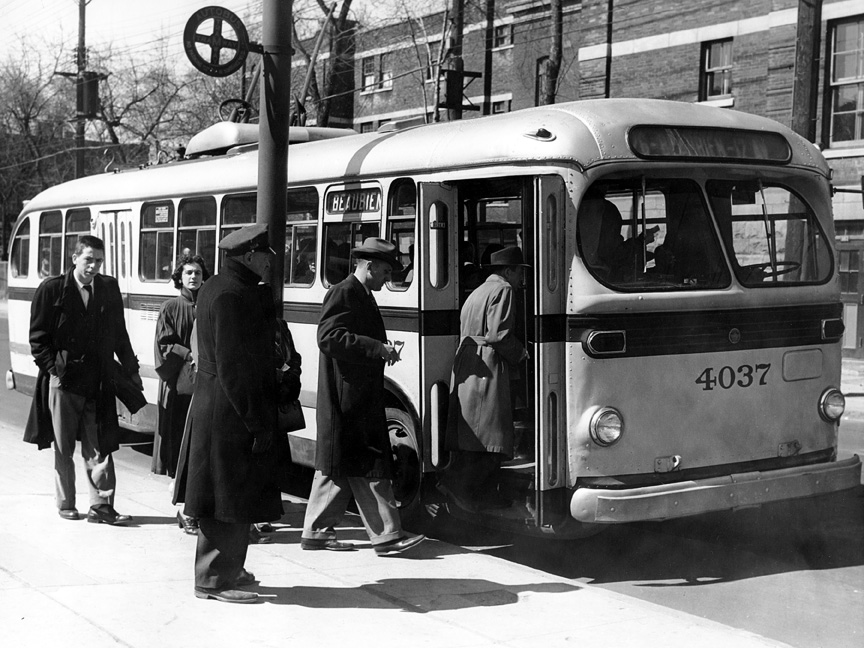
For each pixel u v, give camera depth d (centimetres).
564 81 2866
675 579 690
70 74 3603
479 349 696
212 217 1052
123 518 759
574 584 621
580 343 664
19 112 5156
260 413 543
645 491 655
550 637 523
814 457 761
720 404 711
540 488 664
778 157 752
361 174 844
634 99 735
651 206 701
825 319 767
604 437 663
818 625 592
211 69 980
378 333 664
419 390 747
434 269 740
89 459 757
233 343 537
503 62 3134
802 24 1520
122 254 1220
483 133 732
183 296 781
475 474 708
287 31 849
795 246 762
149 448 1252
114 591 589
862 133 1953
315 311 901
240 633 521
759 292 729
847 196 1952
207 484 556
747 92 2122
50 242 1400
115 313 754
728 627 543
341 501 698
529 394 711
